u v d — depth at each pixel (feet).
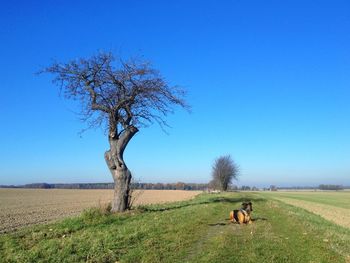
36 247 44.16
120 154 85.87
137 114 87.56
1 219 102.12
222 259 39.86
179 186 572.51
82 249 42.78
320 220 94.43
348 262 40.06
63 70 84.48
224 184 408.87
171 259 39.60
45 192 342.85
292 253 43.68
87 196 265.13
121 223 67.10
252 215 89.20
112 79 84.94
